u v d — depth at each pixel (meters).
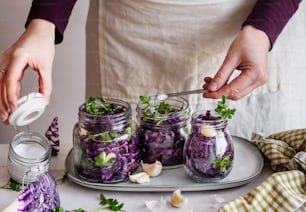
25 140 0.95
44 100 0.89
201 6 1.11
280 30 1.03
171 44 1.16
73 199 0.89
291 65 1.26
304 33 1.24
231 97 0.97
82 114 0.90
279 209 0.83
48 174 0.84
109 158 0.89
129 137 0.91
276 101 1.27
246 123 1.27
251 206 0.83
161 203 0.87
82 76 1.59
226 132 0.91
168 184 0.90
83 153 0.90
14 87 0.87
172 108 0.97
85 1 1.50
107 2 1.16
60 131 1.65
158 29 1.14
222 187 0.90
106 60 1.21
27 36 0.96
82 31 1.53
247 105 1.25
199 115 0.92
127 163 0.90
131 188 0.89
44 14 0.99
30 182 0.90
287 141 0.99
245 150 0.99
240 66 1.00
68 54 1.55
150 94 1.22
